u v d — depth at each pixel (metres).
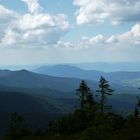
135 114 85.25
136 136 55.56
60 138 81.19
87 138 61.16
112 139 56.81
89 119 88.38
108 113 74.38
